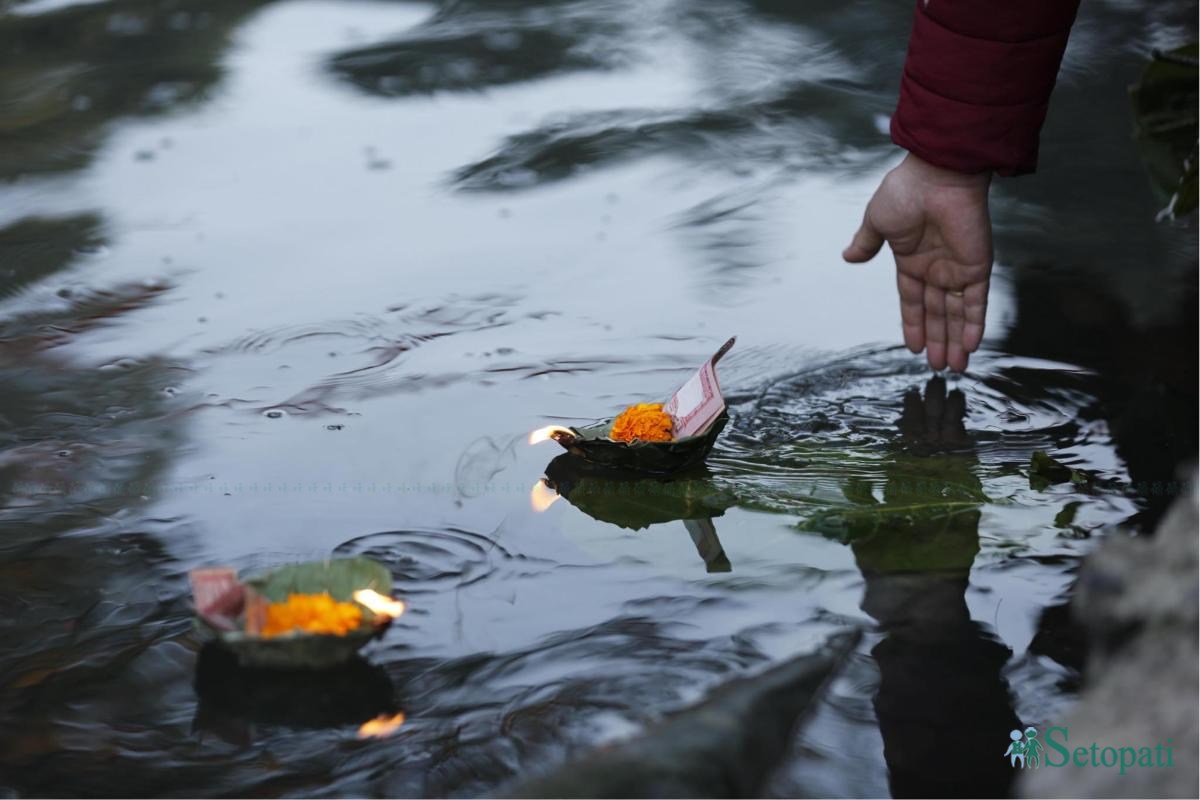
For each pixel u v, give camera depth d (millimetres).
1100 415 2299
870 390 2459
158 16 5711
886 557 1814
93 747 1420
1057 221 3328
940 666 1518
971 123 2107
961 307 2369
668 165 3846
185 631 1662
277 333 2793
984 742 1364
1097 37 4953
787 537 1886
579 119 4281
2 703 1510
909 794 1279
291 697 1509
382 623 1622
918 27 2135
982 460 2133
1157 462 2098
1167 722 1083
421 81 4734
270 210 3586
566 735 1398
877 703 1444
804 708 1367
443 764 1362
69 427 2346
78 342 2764
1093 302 2824
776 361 2615
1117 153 3812
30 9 5875
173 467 2170
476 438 2268
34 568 1833
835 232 3336
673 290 3002
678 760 1142
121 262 3232
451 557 1845
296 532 1924
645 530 1924
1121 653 1250
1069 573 1738
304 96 4609
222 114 4438
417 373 2572
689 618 1655
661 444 2062
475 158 3959
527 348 2693
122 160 4012
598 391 2473
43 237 3410
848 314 2861
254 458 2203
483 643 1611
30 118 4449
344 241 3354
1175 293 2838
